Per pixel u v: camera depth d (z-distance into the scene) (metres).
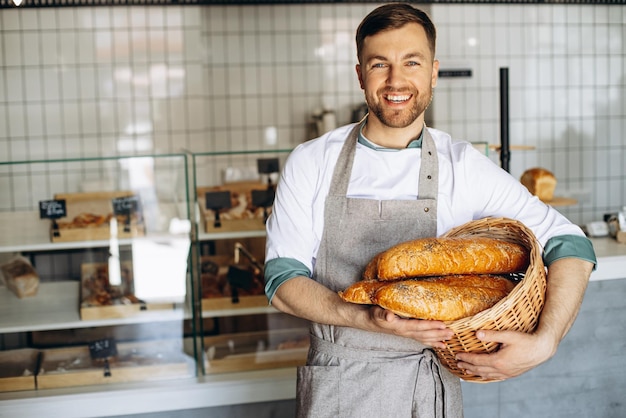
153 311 2.73
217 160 2.99
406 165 1.74
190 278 2.73
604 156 5.40
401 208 1.71
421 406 1.70
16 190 2.79
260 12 5.11
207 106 5.12
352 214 1.73
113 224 2.78
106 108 4.87
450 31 5.05
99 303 2.72
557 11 5.18
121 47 4.84
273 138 5.20
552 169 5.33
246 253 3.00
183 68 4.91
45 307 2.76
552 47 5.21
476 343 1.48
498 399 2.66
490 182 1.75
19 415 2.54
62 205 2.78
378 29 1.62
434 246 1.52
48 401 2.54
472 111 5.13
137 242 2.78
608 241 3.04
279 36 5.14
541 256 1.63
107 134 4.89
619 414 2.77
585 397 2.73
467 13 5.05
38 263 2.80
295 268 1.73
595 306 2.70
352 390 1.71
